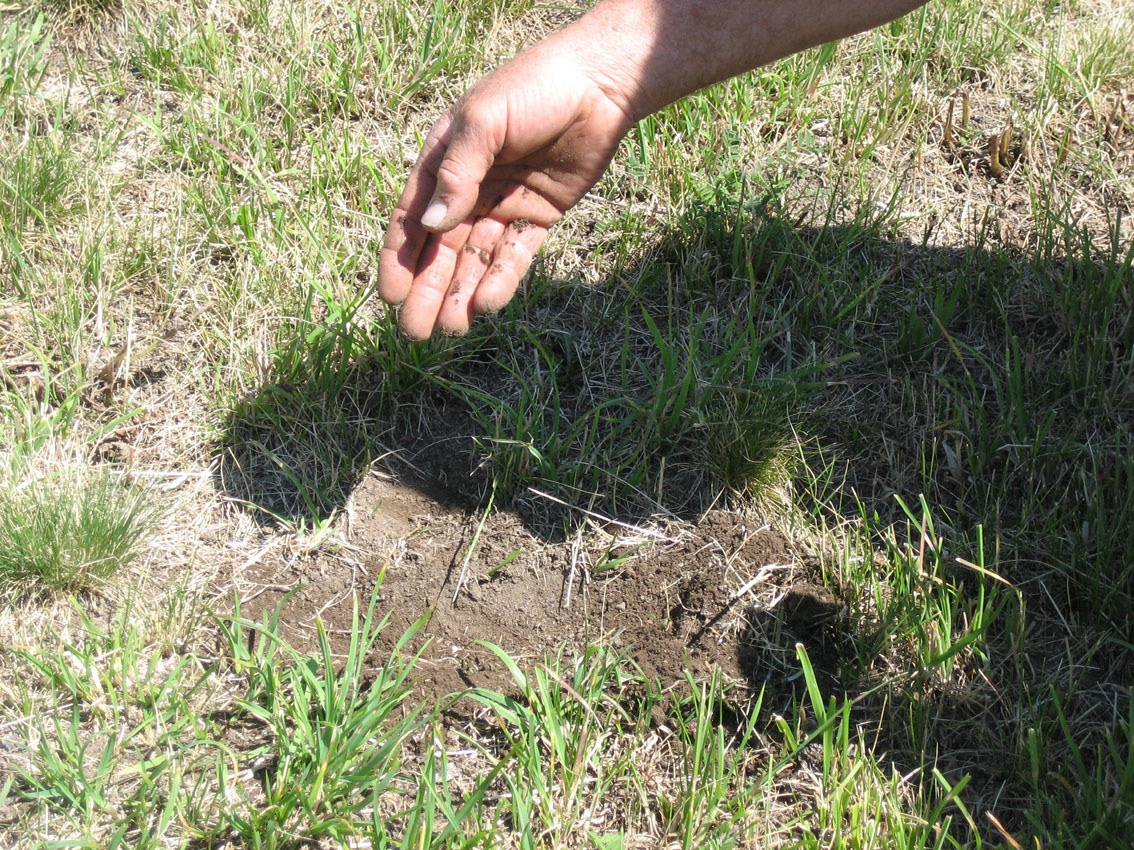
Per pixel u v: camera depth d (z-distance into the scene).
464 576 0.96
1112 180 1.18
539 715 0.88
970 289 1.10
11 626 0.91
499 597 0.95
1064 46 1.28
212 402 1.03
